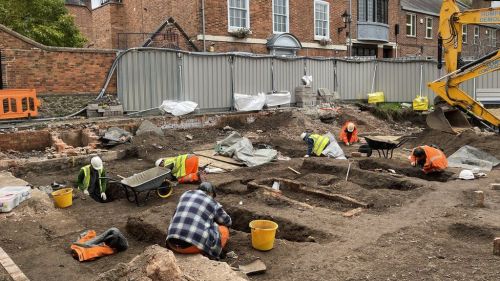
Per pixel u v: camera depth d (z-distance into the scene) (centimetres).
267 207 844
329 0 2711
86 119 1593
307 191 959
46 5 2167
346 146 1544
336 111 2067
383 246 640
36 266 609
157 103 1775
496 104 2316
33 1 2119
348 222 752
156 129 1558
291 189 996
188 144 1523
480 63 1462
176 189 1015
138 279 476
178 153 1382
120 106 1692
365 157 1293
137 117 1672
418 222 746
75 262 625
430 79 2473
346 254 613
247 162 1248
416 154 1120
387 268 567
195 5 2164
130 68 1722
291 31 2525
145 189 902
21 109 1488
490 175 1091
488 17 1442
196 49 2177
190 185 1045
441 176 1100
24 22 2131
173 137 1553
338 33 2784
